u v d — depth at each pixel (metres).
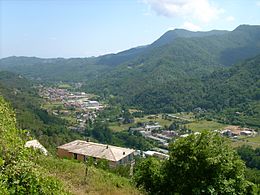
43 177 6.16
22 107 100.06
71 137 82.88
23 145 6.63
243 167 13.70
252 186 13.80
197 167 13.45
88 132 100.38
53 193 6.15
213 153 13.44
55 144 67.62
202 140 13.84
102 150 44.16
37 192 5.77
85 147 45.16
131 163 43.72
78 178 13.76
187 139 14.12
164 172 14.78
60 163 15.31
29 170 5.91
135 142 93.25
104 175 16.08
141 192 14.95
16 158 6.05
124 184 15.62
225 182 13.12
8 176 5.52
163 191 15.07
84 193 11.78
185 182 13.78
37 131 73.38
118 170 24.59
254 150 72.19
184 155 13.98
